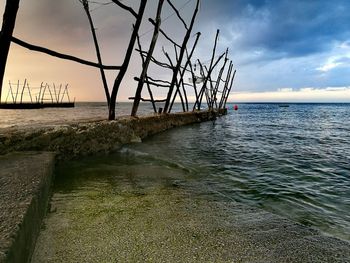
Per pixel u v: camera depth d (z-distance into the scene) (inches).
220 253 85.1
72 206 120.0
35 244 82.8
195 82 849.5
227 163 237.8
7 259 48.3
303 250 88.4
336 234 104.1
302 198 147.6
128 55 284.4
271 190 160.6
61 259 78.4
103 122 254.5
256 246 90.1
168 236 94.8
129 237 93.1
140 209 119.2
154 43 364.8
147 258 80.7
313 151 316.2
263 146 357.4
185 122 681.0
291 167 225.3
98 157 223.0
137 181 163.3
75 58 229.0
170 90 551.5
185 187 156.8
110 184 155.0
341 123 885.2
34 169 116.0
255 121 976.3
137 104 379.9
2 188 88.9
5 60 150.2
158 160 225.1
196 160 247.0
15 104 2308.1
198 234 97.2
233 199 141.8
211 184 168.4
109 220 106.3
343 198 148.7
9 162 131.2
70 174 171.6
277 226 106.3
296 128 678.5
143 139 375.2
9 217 65.1
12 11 147.3
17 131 166.9
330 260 83.0
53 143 181.2
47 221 103.4
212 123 803.4
